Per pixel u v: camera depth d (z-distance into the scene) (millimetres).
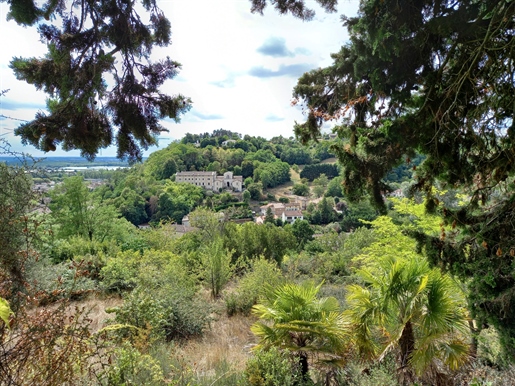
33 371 1954
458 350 3697
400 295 3984
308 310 4426
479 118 1978
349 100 2271
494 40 1773
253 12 2150
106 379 2721
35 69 1652
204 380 3729
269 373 3539
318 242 22156
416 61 1958
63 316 2100
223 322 7891
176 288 7492
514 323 3146
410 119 2066
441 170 2166
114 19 1776
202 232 19688
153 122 2025
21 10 1469
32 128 1684
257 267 9609
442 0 1758
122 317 5328
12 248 2092
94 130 1876
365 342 4141
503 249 2592
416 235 3182
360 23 1814
